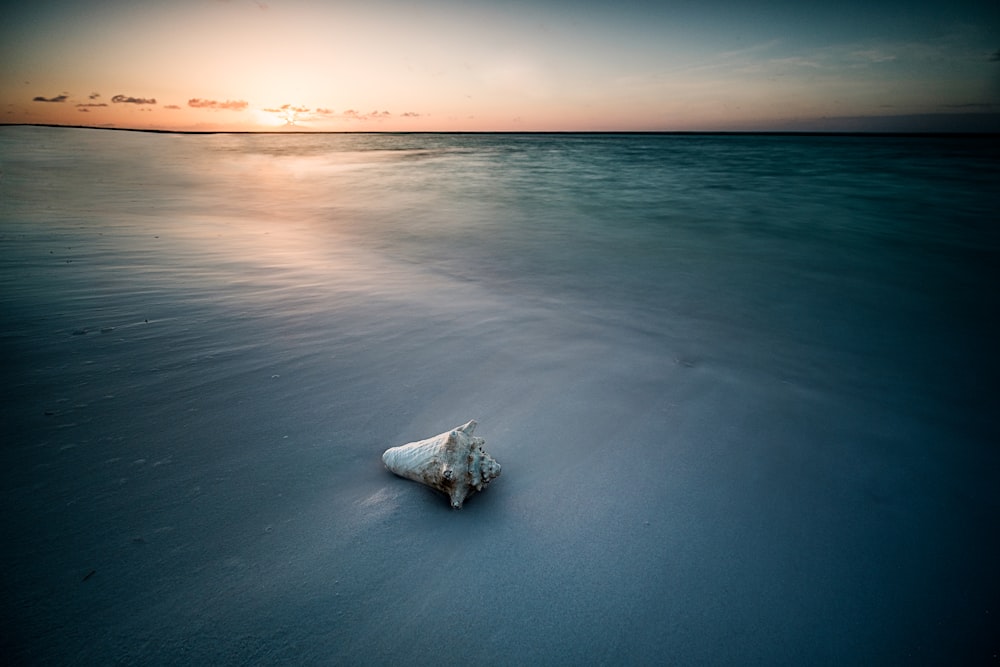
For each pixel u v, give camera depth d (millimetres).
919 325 5949
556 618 2162
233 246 8703
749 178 20750
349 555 2385
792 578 2426
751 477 3146
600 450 3330
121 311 5176
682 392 4176
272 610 2090
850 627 2207
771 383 4441
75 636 1922
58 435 3092
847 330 5762
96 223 10062
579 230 11398
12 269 6352
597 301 6531
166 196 15242
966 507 2992
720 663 2035
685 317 6035
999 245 9812
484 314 5809
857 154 32844
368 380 4070
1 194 13648
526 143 63000
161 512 2549
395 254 8922
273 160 31734
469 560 2404
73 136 48938
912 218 12438
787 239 10422
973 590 2420
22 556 2238
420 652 1983
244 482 2809
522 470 3090
